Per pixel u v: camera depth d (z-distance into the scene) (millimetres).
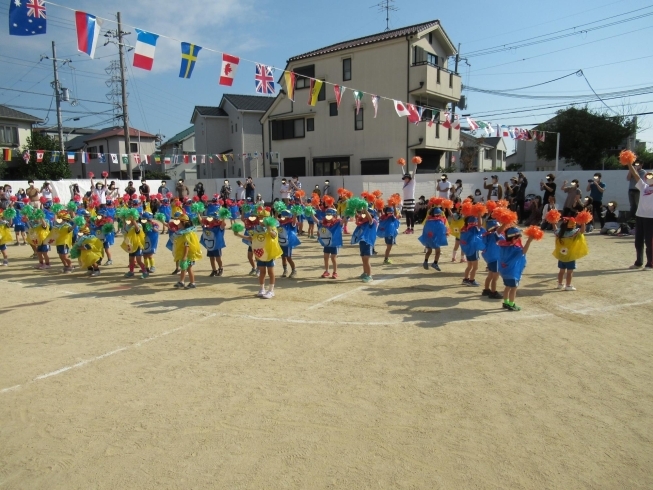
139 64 8570
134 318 7062
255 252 8047
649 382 4660
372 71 29062
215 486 3184
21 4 6699
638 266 10039
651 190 9633
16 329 6617
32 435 3896
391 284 9078
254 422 3998
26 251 14172
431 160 30500
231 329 6469
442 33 29531
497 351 5508
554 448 3564
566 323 6523
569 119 34125
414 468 3342
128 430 3924
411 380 4758
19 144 38531
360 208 9094
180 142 51625
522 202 18250
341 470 3330
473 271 8812
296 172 33438
